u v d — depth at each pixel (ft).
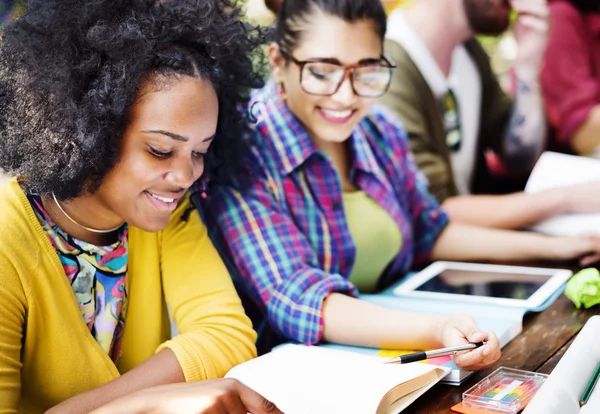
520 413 2.99
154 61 3.17
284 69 4.48
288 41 4.35
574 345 3.25
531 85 7.05
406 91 6.17
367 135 5.11
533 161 7.11
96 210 3.43
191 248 3.86
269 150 4.50
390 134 5.30
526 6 6.89
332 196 4.67
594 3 7.11
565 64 7.03
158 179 3.24
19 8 3.44
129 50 3.11
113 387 3.20
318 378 3.18
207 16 3.38
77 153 3.13
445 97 6.56
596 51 7.21
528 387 3.19
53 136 3.14
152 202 3.31
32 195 3.34
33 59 3.13
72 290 3.37
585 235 5.19
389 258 5.03
